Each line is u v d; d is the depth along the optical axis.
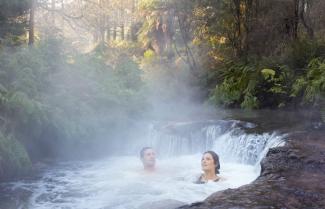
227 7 18.48
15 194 6.70
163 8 20.41
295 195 4.91
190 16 19.48
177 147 10.69
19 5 12.38
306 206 4.55
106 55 14.26
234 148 9.63
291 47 15.63
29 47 10.71
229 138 9.88
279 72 15.12
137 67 14.40
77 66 11.44
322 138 8.27
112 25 27.27
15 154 8.02
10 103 8.49
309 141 7.96
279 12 16.44
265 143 8.92
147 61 23.67
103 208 5.79
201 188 6.42
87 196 6.47
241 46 18.58
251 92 15.26
